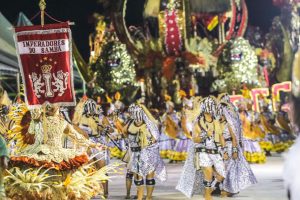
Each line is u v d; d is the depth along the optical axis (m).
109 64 51.97
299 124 8.41
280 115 46.72
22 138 17.66
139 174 22.33
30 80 17.83
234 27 62.78
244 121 36.25
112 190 25.95
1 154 14.29
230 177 23.39
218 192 24.31
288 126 46.59
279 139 46.16
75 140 17.94
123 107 40.62
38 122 17.56
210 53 59.19
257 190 25.14
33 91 17.80
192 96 36.88
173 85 55.84
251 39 65.94
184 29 58.00
